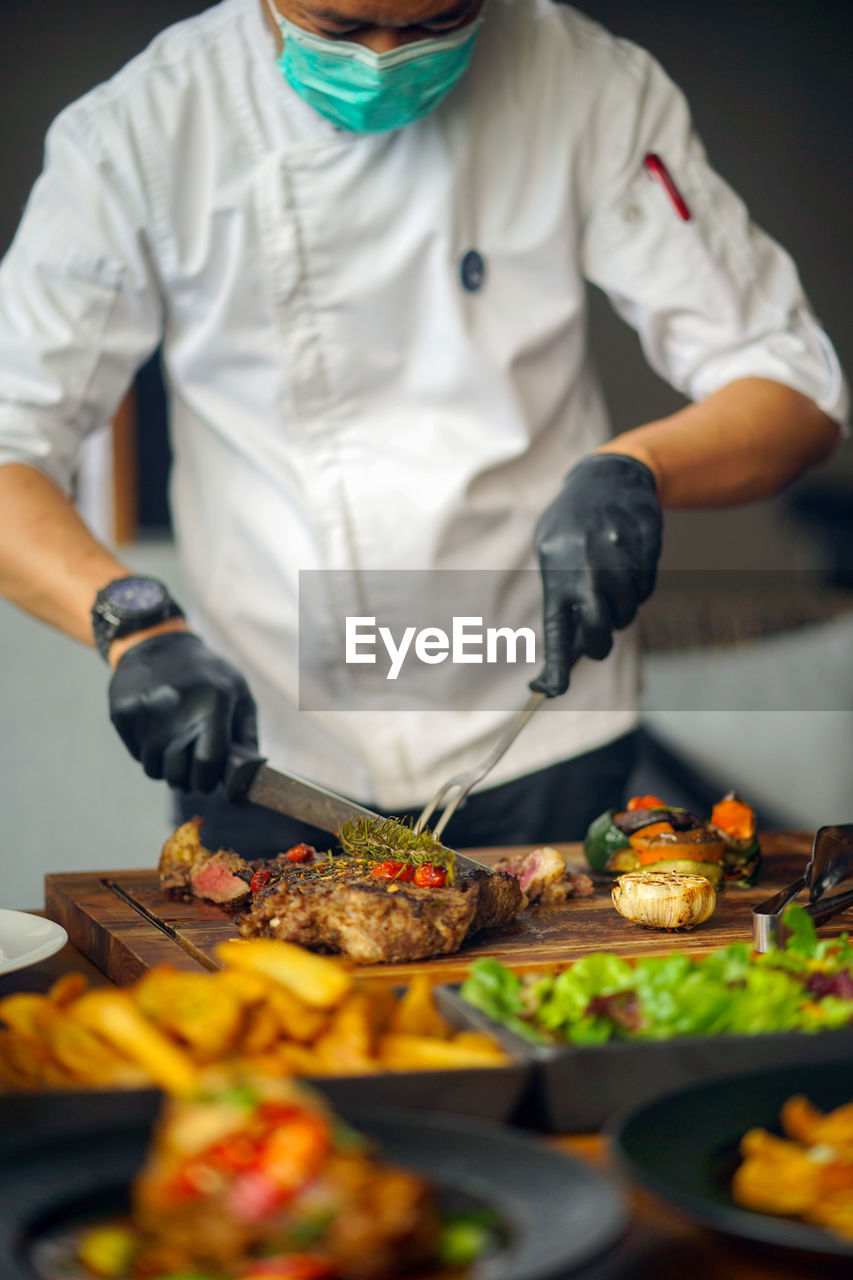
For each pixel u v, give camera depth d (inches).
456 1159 31.4
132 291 63.6
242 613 65.3
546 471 65.7
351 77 57.6
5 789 88.8
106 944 50.8
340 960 49.1
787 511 139.6
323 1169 28.1
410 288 63.3
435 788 64.7
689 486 62.2
